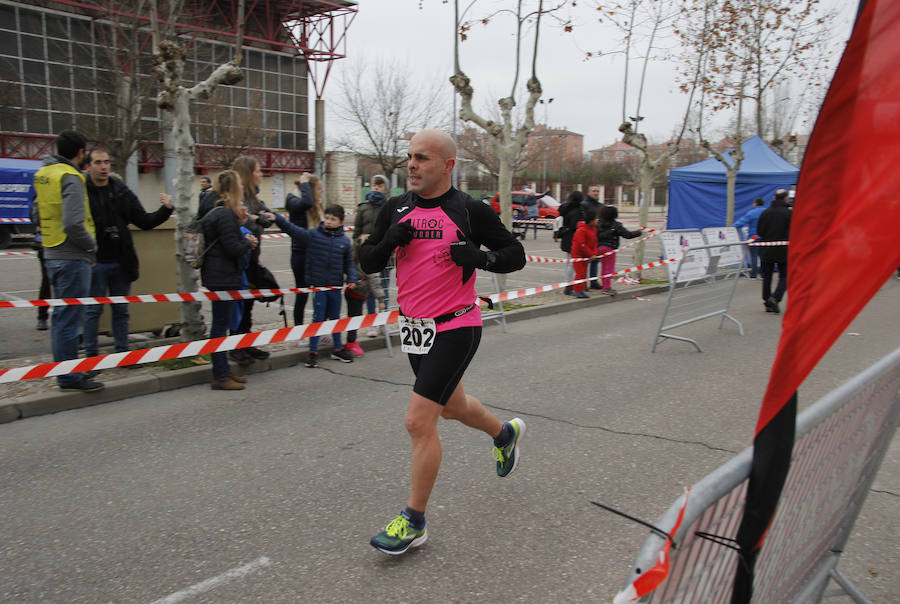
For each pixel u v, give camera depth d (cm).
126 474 402
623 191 6238
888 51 129
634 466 418
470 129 4041
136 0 1867
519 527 338
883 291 1266
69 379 532
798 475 179
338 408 534
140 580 289
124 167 2255
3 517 347
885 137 130
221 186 562
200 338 668
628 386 604
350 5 3591
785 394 144
